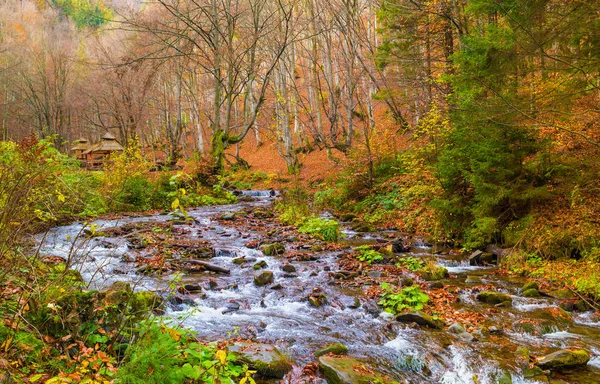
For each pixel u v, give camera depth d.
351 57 26.14
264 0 27.88
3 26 50.03
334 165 25.16
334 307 7.05
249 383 4.35
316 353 5.23
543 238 9.51
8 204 3.99
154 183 19.78
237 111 50.44
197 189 22.22
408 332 6.06
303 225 13.70
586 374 4.97
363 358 5.21
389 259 10.21
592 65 7.61
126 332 3.94
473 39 8.34
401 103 24.30
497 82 8.67
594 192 9.82
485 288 8.12
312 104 38.09
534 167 10.23
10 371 3.01
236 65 29.06
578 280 7.82
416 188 14.96
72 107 47.38
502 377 4.86
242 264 9.56
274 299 7.35
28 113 50.38
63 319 3.76
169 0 33.88
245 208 19.36
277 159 36.66
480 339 5.84
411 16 19.66
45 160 7.68
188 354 3.97
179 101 39.09
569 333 6.16
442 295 7.64
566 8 7.43
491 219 10.42
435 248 11.58
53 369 3.34
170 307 6.46
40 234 9.61
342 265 9.66
